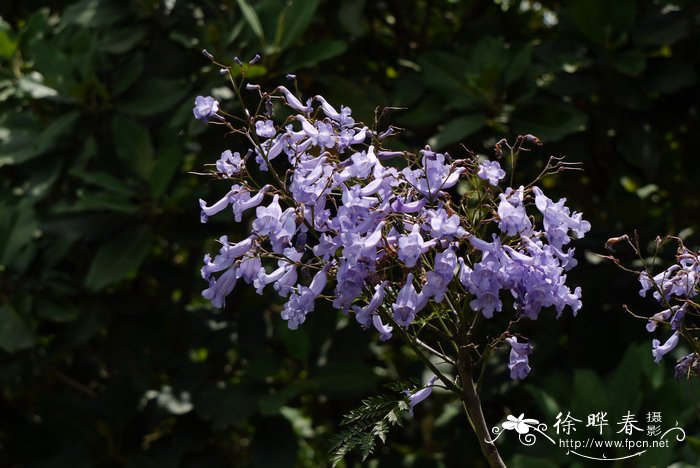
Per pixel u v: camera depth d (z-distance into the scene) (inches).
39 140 164.7
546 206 68.9
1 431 195.3
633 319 166.6
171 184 176.2
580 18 168.7
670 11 173.0
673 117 183.9
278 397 159.5
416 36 204.7
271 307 189.5
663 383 136.7
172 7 178.9
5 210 165.3
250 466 187.8
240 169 74.0
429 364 73.0
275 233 69.4
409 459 174.1
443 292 65.4
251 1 176.6
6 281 165.2
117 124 166.4
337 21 192.2
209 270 71.7
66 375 206.2
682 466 128.0
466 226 71.7
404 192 71.0
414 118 174.1
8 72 185.2
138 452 175.3
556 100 175.9
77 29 185.3
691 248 170.1
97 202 160.1
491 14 211.2
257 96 161.6
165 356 177.6
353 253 65.6
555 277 66.6
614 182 177.9
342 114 74.7
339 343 171.9
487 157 173.0
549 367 170.4
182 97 170.6
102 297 176.6
